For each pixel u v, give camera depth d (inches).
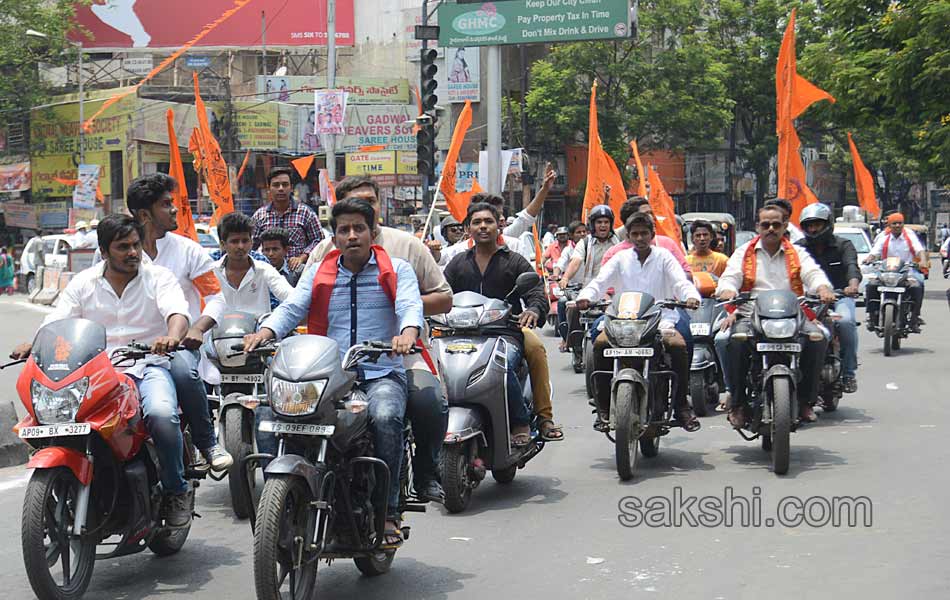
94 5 1787.6
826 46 1128.2
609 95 1652.3
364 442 195.3
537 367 295.9
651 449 332.2
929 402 424.5
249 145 1595.7
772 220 332.2
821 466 308.2
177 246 250.1
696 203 2112.5
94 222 1261.1
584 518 258.7
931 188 2864.2
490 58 897.5
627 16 878.4
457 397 267.9
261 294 313.9
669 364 310.7
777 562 216.7
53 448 192.9
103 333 199.5
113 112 1547.7
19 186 1660.9
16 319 965.8
